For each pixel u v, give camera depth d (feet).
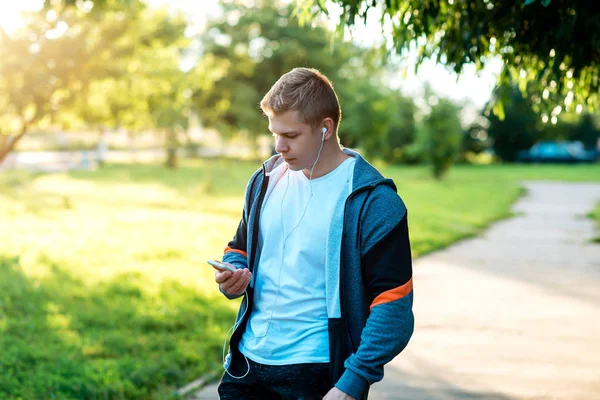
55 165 115.24
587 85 15.67
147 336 19.72
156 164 127.13
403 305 6.95
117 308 22.62
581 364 17.22
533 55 14.28
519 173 119.85
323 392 7.42
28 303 22.72
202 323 21.34
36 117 26.76
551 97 16.48
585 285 27.32
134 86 34.30
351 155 7.65
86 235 39.63
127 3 24.14
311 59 138.51
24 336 19.30
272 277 7.62
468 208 59.00
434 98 97.35
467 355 18.02
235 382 7.86
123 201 61.26
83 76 27.02
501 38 13.61
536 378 16.15
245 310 7.77
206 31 136.56
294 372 7.39
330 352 7.22
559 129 165.07
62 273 28.14
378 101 114.52
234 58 138.21
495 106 16.14
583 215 56.03
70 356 17.42
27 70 24.64
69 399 14.73
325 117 7.23
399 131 138.72
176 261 32.58
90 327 20.62
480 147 161.58
